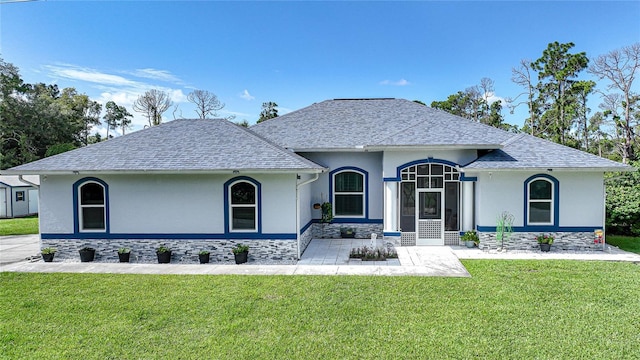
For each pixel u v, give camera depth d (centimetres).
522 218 1447
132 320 777
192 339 685
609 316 764
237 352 633
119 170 1283
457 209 1559
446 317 769
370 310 816
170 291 970
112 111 7031
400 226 1569
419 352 624
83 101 6419
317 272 1158
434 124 1680
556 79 4466
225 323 755
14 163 4200
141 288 998
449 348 635
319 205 1730
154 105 5778
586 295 893
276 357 616
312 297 909
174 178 1359
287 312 810
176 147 1421
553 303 841
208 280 1072
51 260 1362
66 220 1387
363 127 1869
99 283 1051
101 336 702
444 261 1279
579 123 4591
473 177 1490
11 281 1078
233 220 1362
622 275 1067
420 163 1532
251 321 764
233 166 1265
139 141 1488
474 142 1462
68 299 913
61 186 1381
